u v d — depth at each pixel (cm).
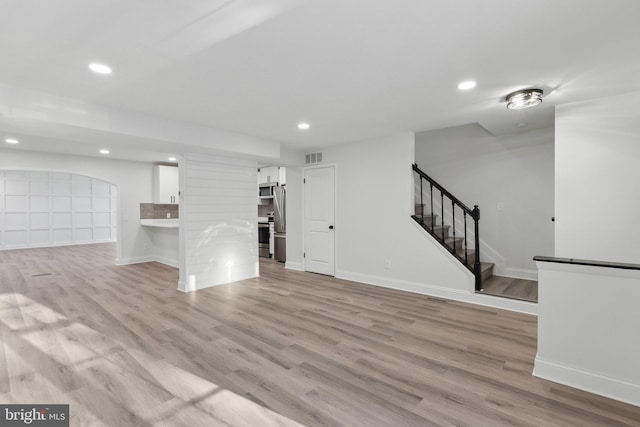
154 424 176
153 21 174
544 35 193
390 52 214
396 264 466
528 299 366
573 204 314
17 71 238
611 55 219
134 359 250
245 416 183
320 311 368
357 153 508
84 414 183
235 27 182
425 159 552
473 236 505
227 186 508
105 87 272
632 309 195
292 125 406
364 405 193
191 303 399
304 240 601
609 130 297
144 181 707
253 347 273
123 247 675
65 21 173
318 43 202
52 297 422
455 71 245
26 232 909
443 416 183
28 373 227
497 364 244
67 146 519
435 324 327
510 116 368
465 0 159
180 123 384
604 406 192
